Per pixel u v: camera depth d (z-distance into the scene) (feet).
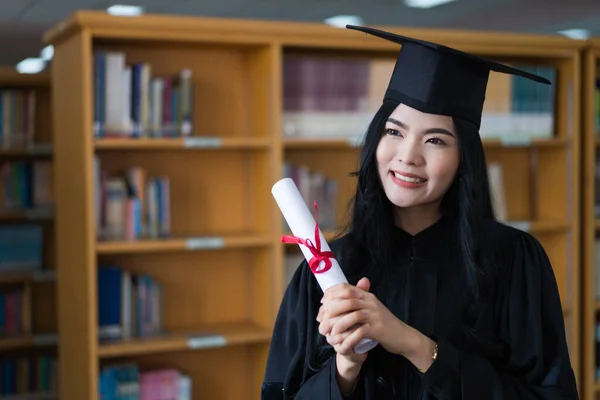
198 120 13.43
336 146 13.73
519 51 13.70
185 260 13.60
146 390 12.87
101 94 12.22
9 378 17.57
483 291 5.03
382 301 5.17
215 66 13.50
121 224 12.62
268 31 12.53
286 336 5.45
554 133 14.60
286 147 13.84
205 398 13.80
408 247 5.21
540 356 5.01
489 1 26.71
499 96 14.19
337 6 27.45
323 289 4.70
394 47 13.16
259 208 13.42
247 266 13.91
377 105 13.60
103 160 13.05
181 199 13.47
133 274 13.34
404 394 4.99
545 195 14.88
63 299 13.66
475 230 4.97
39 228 17.78
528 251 5.18
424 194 4.87
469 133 4.95
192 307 13.66
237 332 13.08
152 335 12.90
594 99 14.38
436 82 4.88
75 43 12.30
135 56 13.08
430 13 29.14
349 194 14.16
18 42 32.76
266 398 5.44
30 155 18.47
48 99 18.20
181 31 12.14
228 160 13.67
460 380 4.70
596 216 14.93
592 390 14.47
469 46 13.39
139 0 25.52
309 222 4.79
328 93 13.35
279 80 12.76
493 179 14.38
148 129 12.53
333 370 4.88
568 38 13.89
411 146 4.83
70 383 13.38
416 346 4.64
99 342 12.53
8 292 17.69
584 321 14.55
